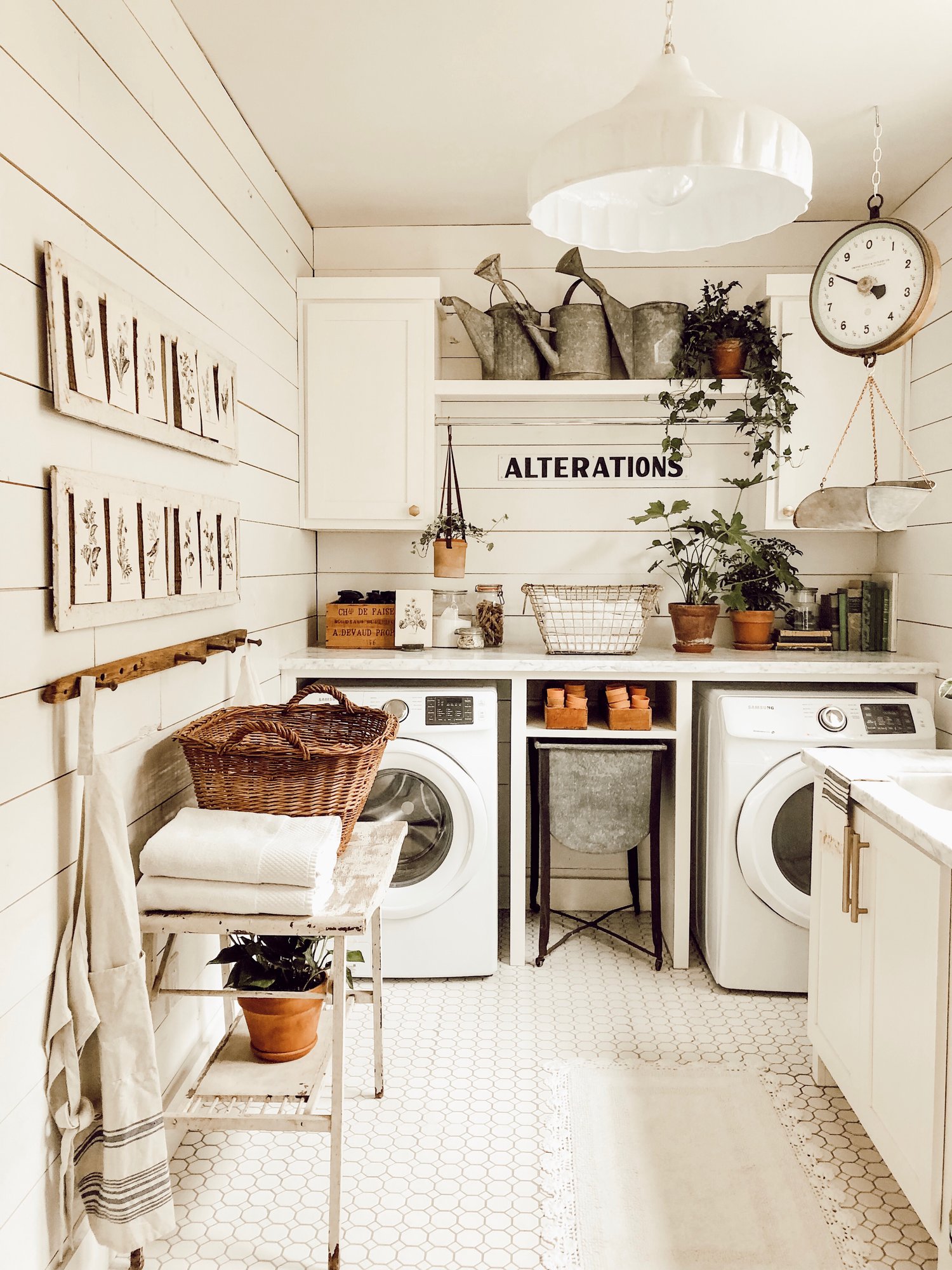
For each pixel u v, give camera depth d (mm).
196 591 1975
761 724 2639
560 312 3039
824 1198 1832
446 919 2744
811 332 2963
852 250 2240
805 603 3174
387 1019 2562
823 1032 2137
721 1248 1699
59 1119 1390
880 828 1794
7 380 1244
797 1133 2037
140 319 1663
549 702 2854
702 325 2973
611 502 3342
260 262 2586
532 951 3010
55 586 1359
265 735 1824
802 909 2629
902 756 2172
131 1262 1596
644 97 1324
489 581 3371
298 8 1979
